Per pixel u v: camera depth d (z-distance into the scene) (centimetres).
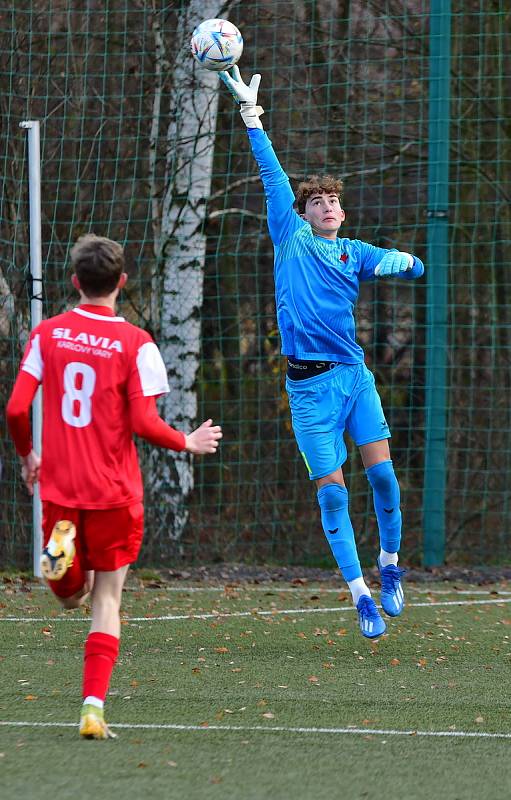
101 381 1570
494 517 4978
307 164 4703
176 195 4519
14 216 4438
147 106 4662
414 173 4866
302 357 2270
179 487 4447
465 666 2284
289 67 4425
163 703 1881
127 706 1852
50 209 4600
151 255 4728
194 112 4484
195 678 2116
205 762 1470
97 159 4319
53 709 1805
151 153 4528
